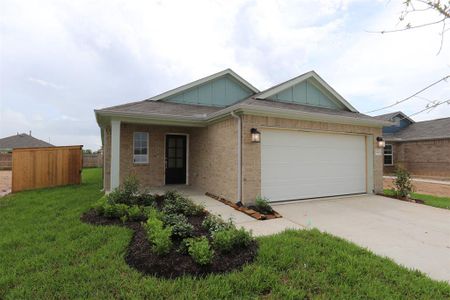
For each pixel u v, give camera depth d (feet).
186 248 10.62
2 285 8.45
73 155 35.29
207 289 8.30
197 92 36.78
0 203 21.66
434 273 10.02
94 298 7.79
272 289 8.47
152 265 9.59
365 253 11.48
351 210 20.49
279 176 23.13
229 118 22.94
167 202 19.19
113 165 23.04
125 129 30.30
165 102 34.81
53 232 13.42
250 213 18.57
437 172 53.52
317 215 18.81
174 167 33.09
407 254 11.82
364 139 28.78
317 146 25.35
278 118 22.62
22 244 11.94
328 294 8.23
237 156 21.47
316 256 10.80
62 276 8.93
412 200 25.00
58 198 23.71
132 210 15.67
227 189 22.97
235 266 9.87
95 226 14.34
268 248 11.46
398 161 61.16
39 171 31.58
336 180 26.50
